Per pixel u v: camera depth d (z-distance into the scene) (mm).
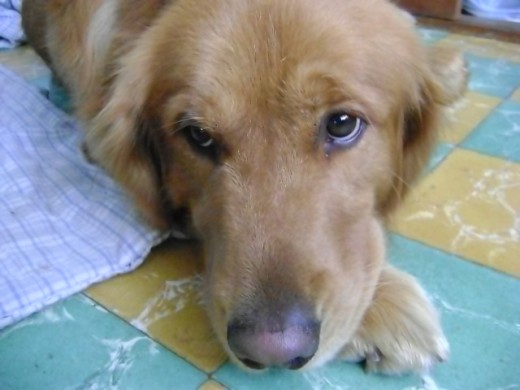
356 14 400
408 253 490
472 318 435
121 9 451
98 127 460
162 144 442
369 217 429
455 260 482
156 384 403
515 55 885
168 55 407
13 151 583
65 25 539
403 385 397
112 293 469
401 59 423
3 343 432
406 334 400
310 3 390
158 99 420
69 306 458
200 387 400
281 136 377
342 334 379
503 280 464
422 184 564
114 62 453
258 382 401
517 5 1043
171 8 420
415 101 448
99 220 517
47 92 727
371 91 396
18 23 930
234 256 370
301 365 358
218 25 391
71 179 560
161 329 439
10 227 504
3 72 721
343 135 391
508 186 561
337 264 385
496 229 512
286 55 372
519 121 668
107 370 413
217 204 395
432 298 451
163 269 490
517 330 425
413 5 1045
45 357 422
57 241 497
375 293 418
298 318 348
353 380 401
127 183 478
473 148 617
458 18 1015
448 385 395
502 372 400
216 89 377
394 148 441
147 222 509
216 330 377
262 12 386
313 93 370
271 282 356
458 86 488
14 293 449
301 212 376
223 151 390
